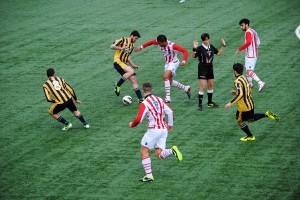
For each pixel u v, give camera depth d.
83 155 29.00
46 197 25.14
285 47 44.53
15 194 25.50
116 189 25.56
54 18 55.19
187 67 41.41
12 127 32.72
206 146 29.39
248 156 28.12
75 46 47.03
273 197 24.31
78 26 52.31
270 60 41.94
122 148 29.64
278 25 50.22
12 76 41.03
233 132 30.95
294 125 31.39
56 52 45.84
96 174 27.02
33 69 42.34
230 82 38.16
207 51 33.12
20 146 30.30
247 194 24.64
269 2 58.34
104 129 32.03
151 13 55.88
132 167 27.62
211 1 59.59
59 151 29.55
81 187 25.86
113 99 36.47
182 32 49.44
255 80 35.88
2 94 37.75
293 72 39.38
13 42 48.62
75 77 40.41
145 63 42.66
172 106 34.88
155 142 26.06
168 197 24.70
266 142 29.56
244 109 29.00
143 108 25.70
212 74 33.78
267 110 33.44
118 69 35.66
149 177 26.05
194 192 25.02
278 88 36.75
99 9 57.97
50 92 31.38
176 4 58.91
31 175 27.17
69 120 33.50
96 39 48.53
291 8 55.59
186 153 28.73
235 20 52.25
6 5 60.56
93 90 38.00
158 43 34.50
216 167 27.16
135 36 35.56
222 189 25.14
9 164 28.34
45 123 33.19
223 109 34.06
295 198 24.16
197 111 33.94
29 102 36.31
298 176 26.02
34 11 58.00
